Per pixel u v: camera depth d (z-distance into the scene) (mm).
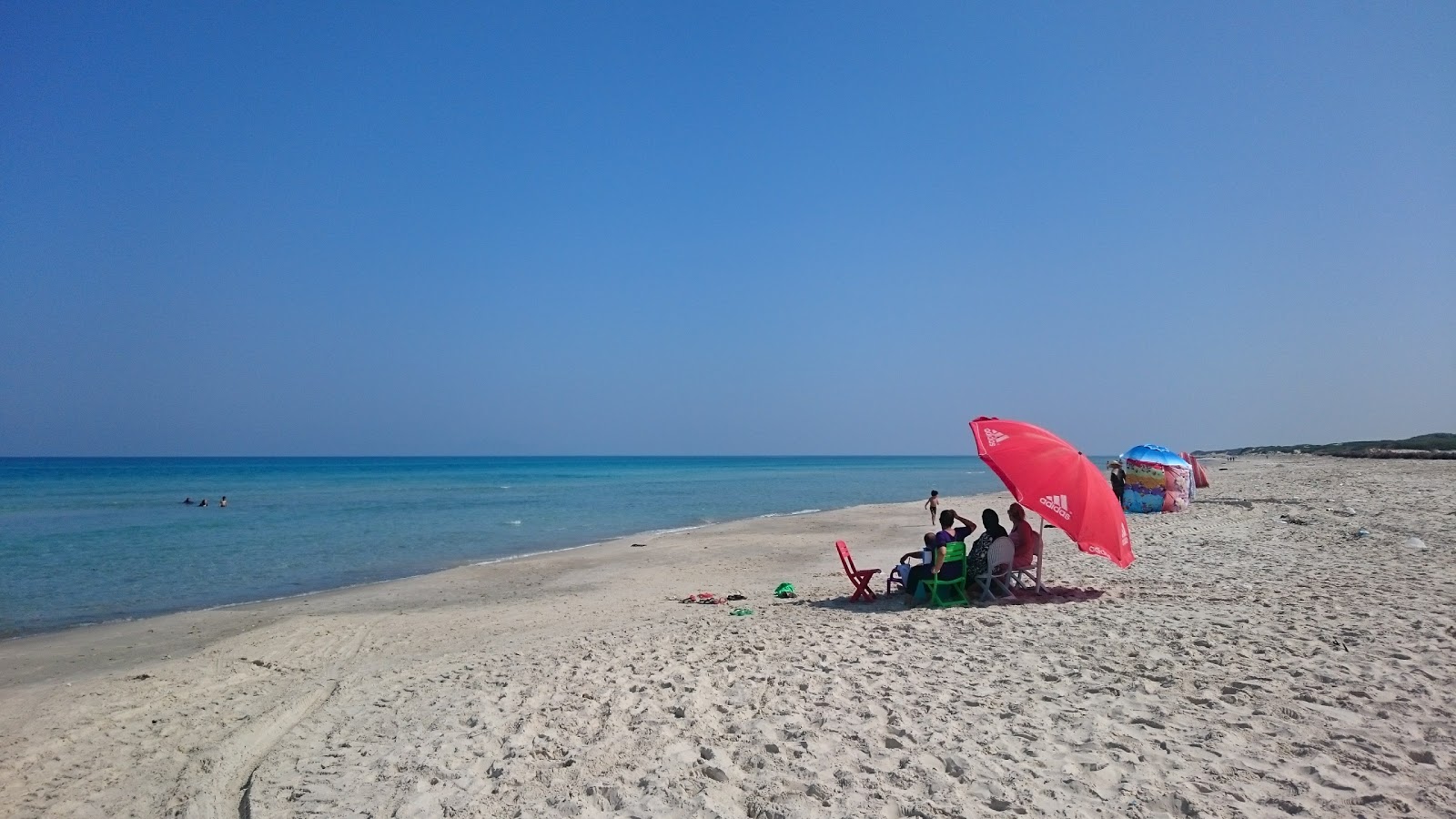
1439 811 3941
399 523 29953
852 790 4562
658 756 5297
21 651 11281
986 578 10508
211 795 5609
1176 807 4141
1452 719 5191
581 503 41250
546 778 5070
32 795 5812
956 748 5109
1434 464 44719
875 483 66938
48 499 43094
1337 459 61188
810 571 16984
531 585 16266
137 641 11797
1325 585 10375
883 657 7523
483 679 8000
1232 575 11602
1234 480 35438
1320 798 4137
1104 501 9633
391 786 5164
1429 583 10195
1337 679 6121
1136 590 10734
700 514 34594
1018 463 9844
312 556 21219
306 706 7719
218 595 15750
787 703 6238
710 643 8836
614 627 11172
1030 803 4270
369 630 11844
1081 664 6910
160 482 63531
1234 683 6102
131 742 6930
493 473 91812
